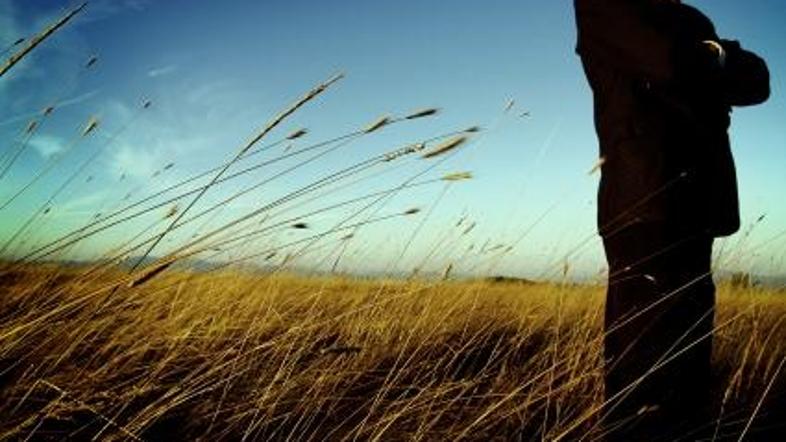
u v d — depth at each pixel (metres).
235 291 2.62
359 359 2.63
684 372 2.00
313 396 2.23
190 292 2.65
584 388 2.50
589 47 2.19
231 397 2.22
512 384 2.60
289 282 2.77
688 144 2.03
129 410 1.99
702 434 2.02
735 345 3.55
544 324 3.46
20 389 1.81
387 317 2.94
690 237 2.01
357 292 2.96
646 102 2.05
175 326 2.39
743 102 2.15
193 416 2.02
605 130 2.15
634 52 2.00
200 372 2.28
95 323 1.94
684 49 1.91
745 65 2.04
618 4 2.05
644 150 2.01
